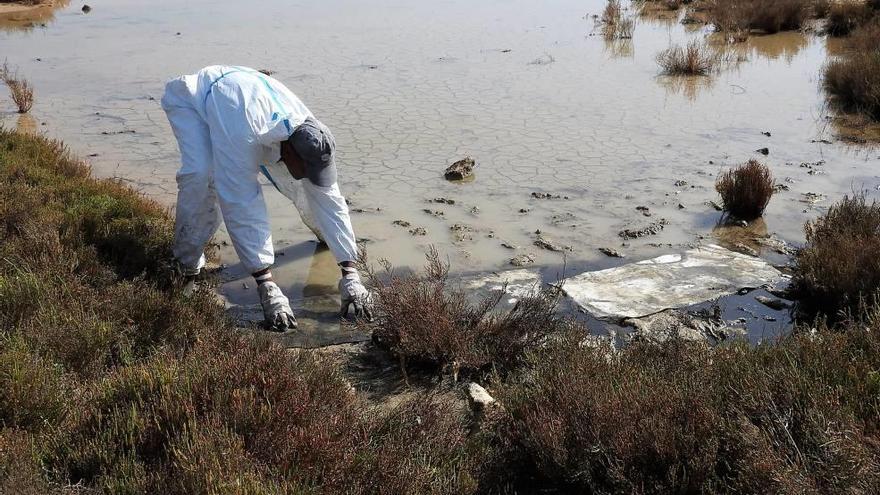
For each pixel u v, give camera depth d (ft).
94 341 13.26
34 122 32.45
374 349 15.23
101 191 21.35
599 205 22.86
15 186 20.01
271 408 11.09
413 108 33.96
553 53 46.55
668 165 26.43
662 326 15.94
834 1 59.57
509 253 19.70
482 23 57.77
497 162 26.84
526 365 13.92
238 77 16.17
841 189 24.04
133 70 42.52
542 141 29.19
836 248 17.44
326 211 16.52
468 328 14.87
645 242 20.35
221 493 9.20
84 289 15.24
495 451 11.25
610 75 40.83
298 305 17.25
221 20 60.34
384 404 13.17
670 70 41.55
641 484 10.04
